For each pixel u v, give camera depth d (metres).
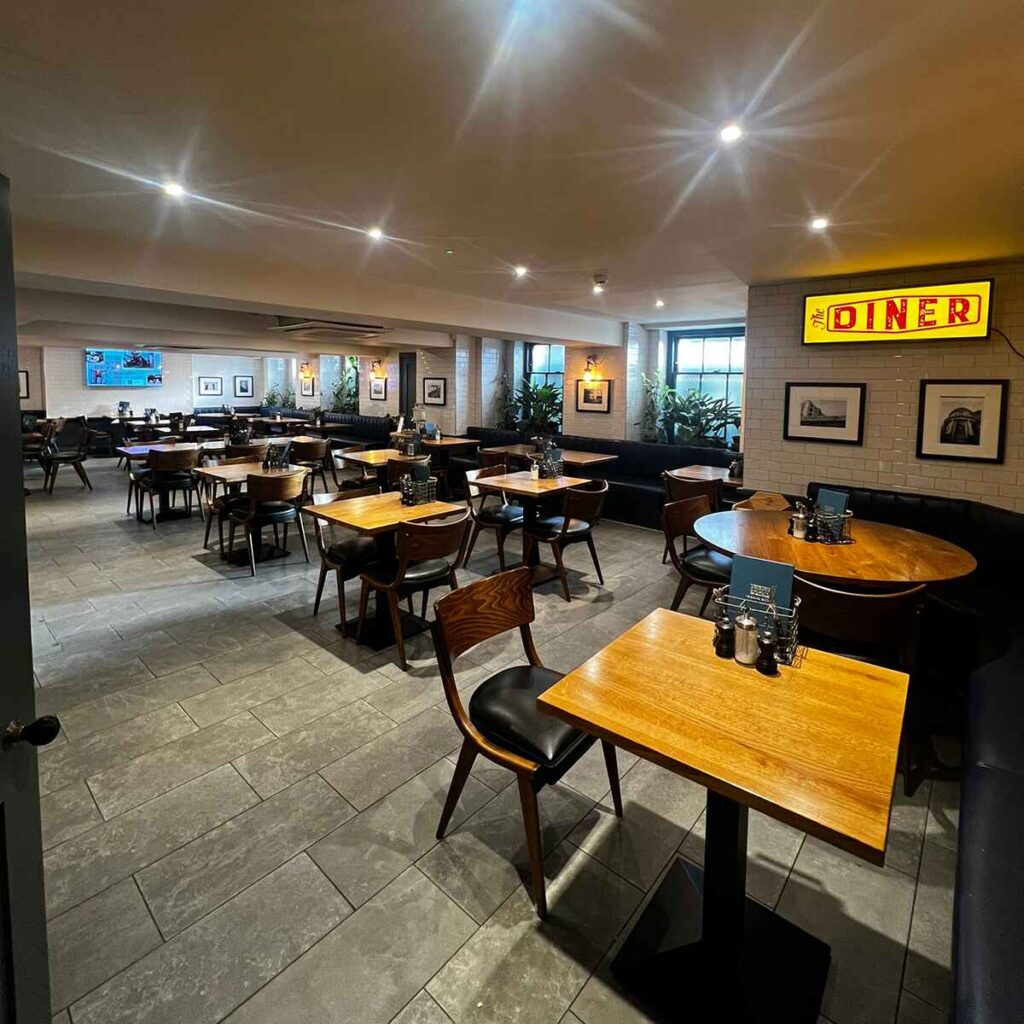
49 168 2.66
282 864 1.86
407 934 1.63
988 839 1.46
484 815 2.08
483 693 1.99
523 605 2.15
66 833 1.98
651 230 3.48
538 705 1.46
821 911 1.73
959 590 3.45
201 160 2.56
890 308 4.31
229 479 4.95
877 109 2.02
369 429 11.04
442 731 2.58
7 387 1.05
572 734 1.78
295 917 1.68
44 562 4.99
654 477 7.36
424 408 9.87
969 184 2.67
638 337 8.30
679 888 1.76
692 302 6.42
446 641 1.85
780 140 2.27
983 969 1.11
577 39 1.67
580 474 7.93
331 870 1.84
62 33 1.66
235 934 1.62
